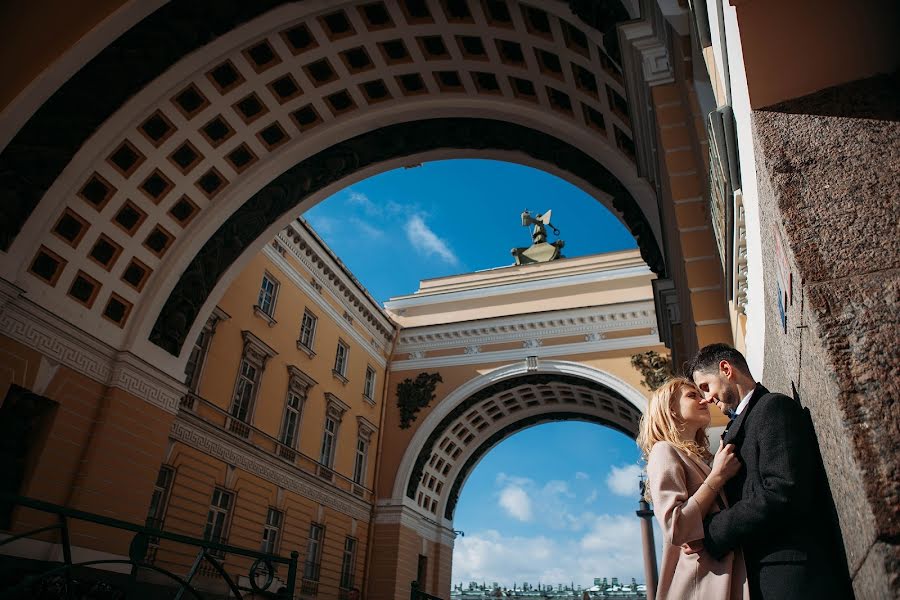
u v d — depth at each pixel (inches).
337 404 933.2
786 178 69.4
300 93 506.0
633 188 436.1
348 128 536.1
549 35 408.2
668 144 254.7
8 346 408.5
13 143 396.2
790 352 77.9
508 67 462.9
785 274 71.2
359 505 961.5
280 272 844.0
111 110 431.2
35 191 412.8
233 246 557.0
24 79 386.3
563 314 1032.8
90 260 462.0
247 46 456.1
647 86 276.8
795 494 66.3
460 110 514.9
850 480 54.3
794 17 75.5
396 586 934.4
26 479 414.6
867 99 71.6
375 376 1069.8
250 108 500.1
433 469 1098.1
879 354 54.9
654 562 436.8
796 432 70.4
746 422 77.2
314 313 916.0
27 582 136.3
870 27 73.9
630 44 270.2
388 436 1049.5
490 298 1138.0
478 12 427.2
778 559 67.1
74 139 422.9
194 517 636.7
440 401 1050.7
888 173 65.4
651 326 991.6
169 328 523.8
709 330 234.5
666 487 80.0
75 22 394.0
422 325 1136.8
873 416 52.2
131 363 490.3
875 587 51.2
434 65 485.4
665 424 90.5
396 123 534.9
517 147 513.0
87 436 457.7
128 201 474.3
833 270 61.1
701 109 201.8
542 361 1026.1
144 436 496.4
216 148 506.0
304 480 834.2
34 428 431.2
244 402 753.6
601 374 983.6
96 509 447.5
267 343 794.8
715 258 241.4
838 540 65.1
